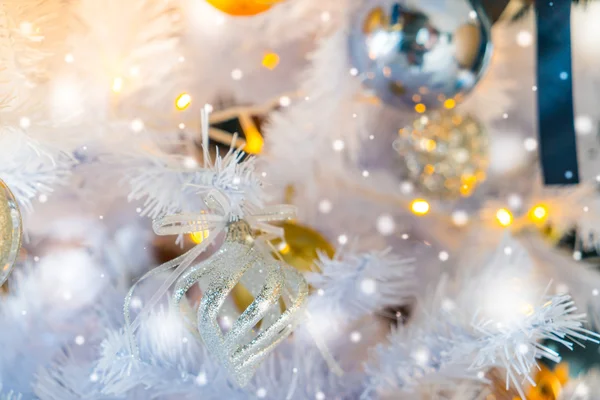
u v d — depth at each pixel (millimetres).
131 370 403
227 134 498
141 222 498
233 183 383
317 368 446
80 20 446
